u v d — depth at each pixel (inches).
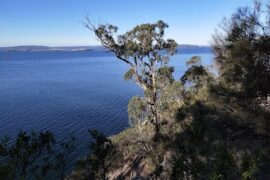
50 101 2481.5
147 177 603.5
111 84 3538.4
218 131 449.4
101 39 960.9
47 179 477.7
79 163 483.8
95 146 344.2
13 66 7140.8
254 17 377.1
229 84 405.7
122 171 719.7
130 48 952.9
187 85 1000.9
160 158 605.9
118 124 1801.2
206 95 490.9
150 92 973.2
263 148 348.5
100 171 426.6
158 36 969.5
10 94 2864.2
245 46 367.6
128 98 2608.3
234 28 386.6
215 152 261.6
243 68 377.7
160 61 1004.6
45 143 302.0
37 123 1795.0
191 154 249.9
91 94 2837.1
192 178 233.1
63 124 1782.7
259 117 407.8
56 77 4483.3
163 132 816.9
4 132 1583.4
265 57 368.8
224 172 225.8
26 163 278.4
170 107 979.9
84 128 1704.0
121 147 866.1
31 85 3535.9
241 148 385.7
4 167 233.3
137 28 946.7
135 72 999.0
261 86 364.2
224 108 449.4
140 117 984.9
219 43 412.2
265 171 285.9
